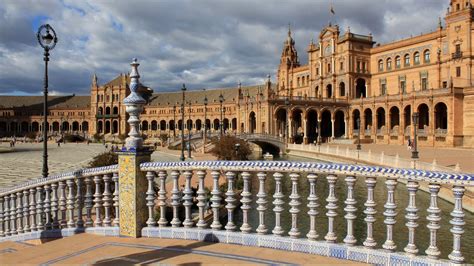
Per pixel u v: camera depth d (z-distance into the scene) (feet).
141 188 28.30
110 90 524.52
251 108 334.85
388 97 294.46
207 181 96.27
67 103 586.86
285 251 23.35
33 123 567.18
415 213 20.25
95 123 529.04
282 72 462.19
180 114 500.33
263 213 25.07
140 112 29.01
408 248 20.31
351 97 344.49
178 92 548.31
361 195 72.74
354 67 346.74
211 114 473.67
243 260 21.99
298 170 23.45
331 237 22.66
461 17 266.77
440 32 287.69
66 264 22.95
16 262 23.89
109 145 369.50
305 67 423.23
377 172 20.98
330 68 367.86
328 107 328.70
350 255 21.57
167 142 343.67
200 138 293.43
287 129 309.22
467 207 72.33
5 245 34.40
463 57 264.93
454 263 18.84
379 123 323.16
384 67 343.05
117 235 28.66
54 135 503.61
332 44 360.69
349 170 21.77
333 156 196.54
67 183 32.35
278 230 24.38
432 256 19.60
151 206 28.27
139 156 28.17
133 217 27.91
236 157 167.02
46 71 56.70
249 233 25.22
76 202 35.40
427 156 173.68
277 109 311.06
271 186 82.94
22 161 196.34
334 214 22.81
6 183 110.73
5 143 438.81
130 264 22.21
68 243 27.48
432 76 296.92
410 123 274.36
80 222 31.53
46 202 33.58
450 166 124.57
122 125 517.96
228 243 25.35
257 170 24.77
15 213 36.45
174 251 24.21
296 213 23.88
